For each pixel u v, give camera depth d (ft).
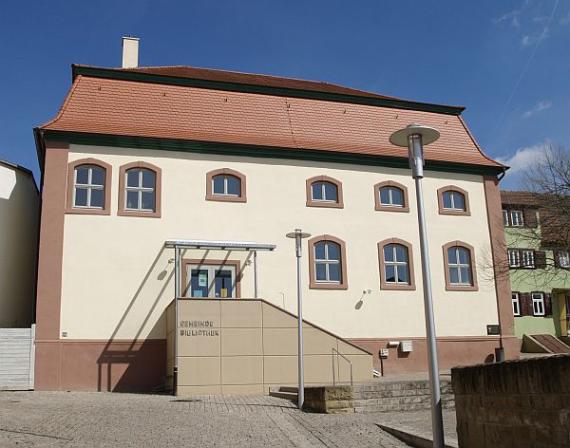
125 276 75.41
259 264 81.87
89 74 83.05
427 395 54.95
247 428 42.29
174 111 83.71
